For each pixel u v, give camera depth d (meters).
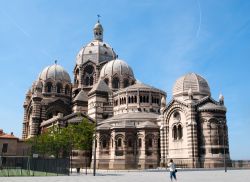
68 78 133.12
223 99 87.81
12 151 99.06
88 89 128.88
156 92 108.31
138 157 89.50
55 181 39.41
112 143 91.56
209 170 71.06
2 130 108.62
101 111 112.81
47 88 128.38
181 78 96.00
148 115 97.81
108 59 135.00
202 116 81.94
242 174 54.47
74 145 77.81
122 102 108.62
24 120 131.75
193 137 80.12
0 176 50.75
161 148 87.25
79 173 63.66
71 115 103.56
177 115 86.19
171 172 39.94
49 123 108.56
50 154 83.62
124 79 123.88
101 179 44.03
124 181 39.69
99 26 148.88
